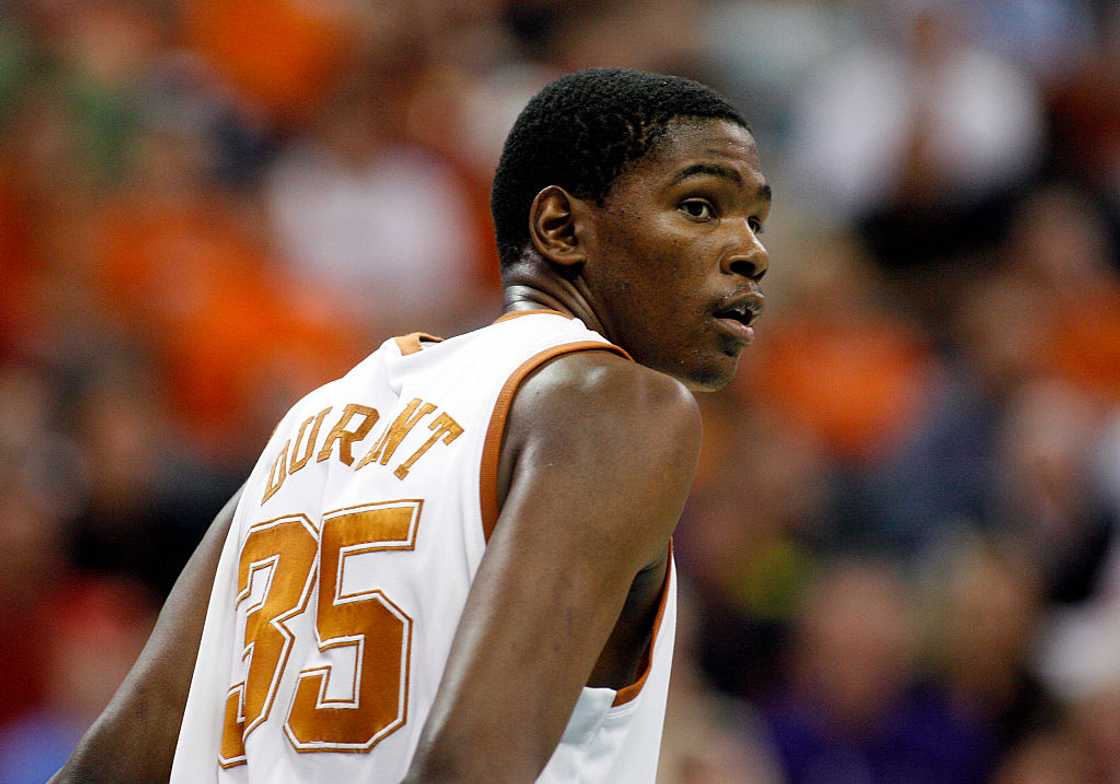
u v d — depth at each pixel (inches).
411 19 1284.4
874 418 1160.2
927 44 1349.7
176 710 344.2
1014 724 938.1
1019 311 1214.3
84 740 343.9
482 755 264.5
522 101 1338.6
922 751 911.0
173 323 1064.8
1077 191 1365.7
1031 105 1384.1
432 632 297.9
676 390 307.7
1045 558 1042.7
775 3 1477.6
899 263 1312.7
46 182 1130.7
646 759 319.3
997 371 1157.7
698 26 1454.2
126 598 919.7
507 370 313.1
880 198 1330.0
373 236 1190.3
